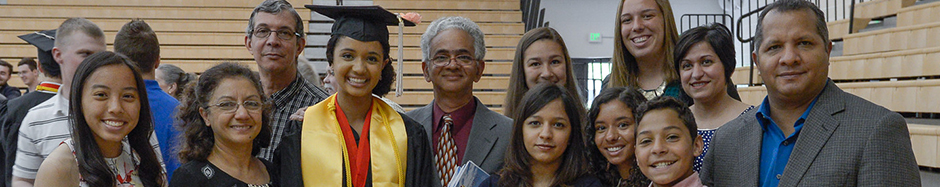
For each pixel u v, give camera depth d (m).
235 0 10.90
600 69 12.61
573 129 2.01
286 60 2.56
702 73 2.22
